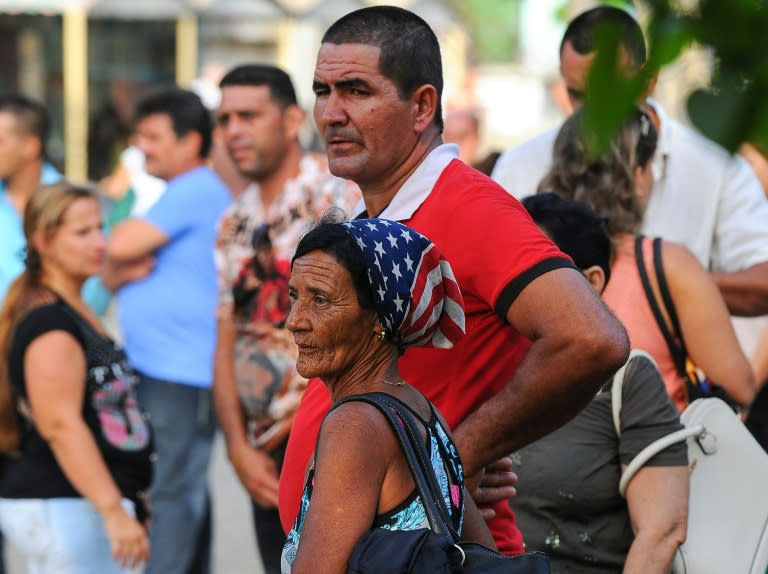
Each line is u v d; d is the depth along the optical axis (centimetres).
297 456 420
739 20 179
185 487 867
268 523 686
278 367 672
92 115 2034
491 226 398
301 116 691
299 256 347
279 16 2012
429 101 427
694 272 507
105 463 657
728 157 182
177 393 859
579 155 530
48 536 652
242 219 691
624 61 187
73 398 642
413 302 345
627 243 517
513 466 465
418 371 412
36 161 988
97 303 1002
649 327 506
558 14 609
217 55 2048
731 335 506
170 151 877
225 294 698
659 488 445
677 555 445
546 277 388
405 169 427
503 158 660
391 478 318
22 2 1923
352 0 2012
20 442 654
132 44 2045
